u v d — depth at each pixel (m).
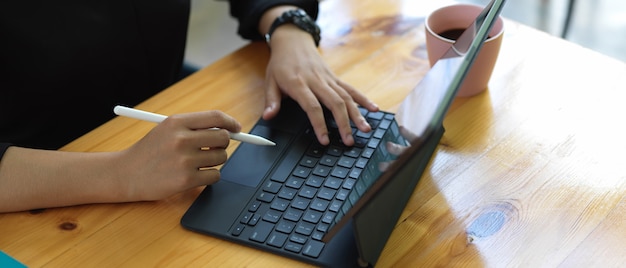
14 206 0.74
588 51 0.96
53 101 1.05
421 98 0.72
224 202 0.74
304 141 0.82
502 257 0.66
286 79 0.90
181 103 0.91
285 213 0.72
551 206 0.71
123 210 0.74
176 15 1.14
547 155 0.78
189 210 0.73
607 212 0.70
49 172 0.75
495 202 0.73
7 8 0.95
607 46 1.95
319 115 0.84
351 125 0.84
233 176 0.78
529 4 2.13
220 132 0.77
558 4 2.12
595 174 0.75
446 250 0.68
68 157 0.77
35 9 0.97
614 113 0.84
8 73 0.99
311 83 0.89
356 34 1.04
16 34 0.97
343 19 1.08
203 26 2.26
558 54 0.95
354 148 0.80
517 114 0.85
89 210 0.75
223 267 0.67
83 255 0.69
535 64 0.94
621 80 0.90
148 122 0.87
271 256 0.68
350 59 0.98
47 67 1.00
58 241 0.71
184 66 1.32
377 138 0.81
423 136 0.59
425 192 0.74
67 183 0.75
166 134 0.76
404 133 0.70
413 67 0.96
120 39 1.08
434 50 0.88
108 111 1.14
